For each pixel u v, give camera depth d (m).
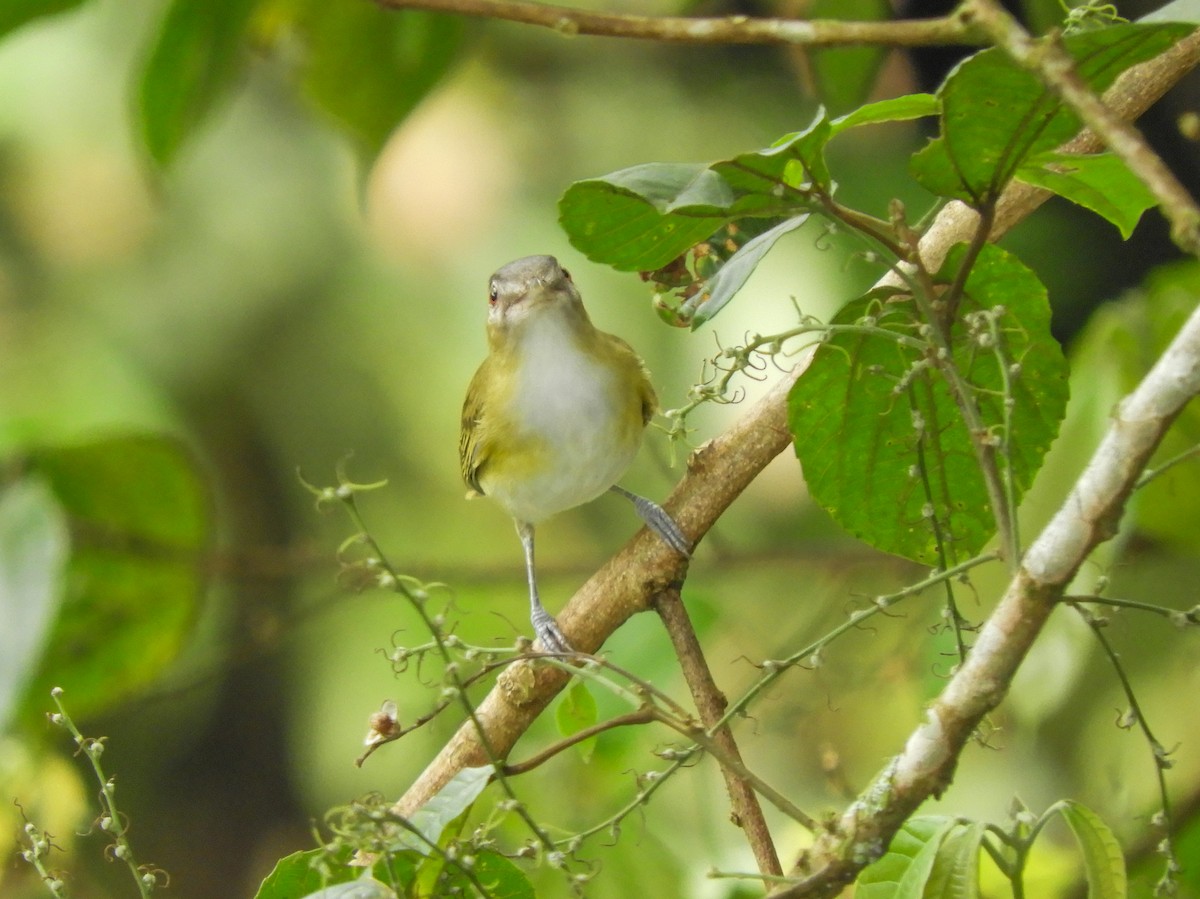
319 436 12.67
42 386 12.01
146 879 4.88
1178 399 3.66
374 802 4.53
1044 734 9.45
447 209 12.40
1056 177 4.43
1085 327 10.47
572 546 12.31
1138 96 5.39
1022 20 8.52
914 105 4.34
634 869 7.71
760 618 11.07
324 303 12.62
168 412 12.03
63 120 12.38
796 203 4.41
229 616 13.13
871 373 5.09
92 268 12.49
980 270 4.89
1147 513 8.13
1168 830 4.54
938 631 5.27
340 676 12.88
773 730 8.53
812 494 5.36
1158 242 11.48
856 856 4.20
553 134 12.52
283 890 4.88
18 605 7.07
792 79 12.59
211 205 12.64
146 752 14.30
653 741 8.02
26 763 8.32
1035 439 5.19
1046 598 3.93
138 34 12.39
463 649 4.72
